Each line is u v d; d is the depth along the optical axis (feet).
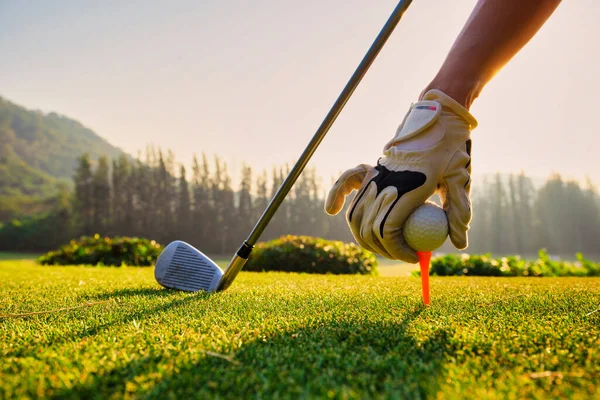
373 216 5.18
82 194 115.14
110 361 3.12
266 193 121.70
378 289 8.42
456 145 5.14
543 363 3.06
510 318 4.77
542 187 156.66
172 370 2.89
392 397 2.35
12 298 6.95
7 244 109.09
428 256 5.43
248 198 120.26
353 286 9.21
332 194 5.64
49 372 2.92
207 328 4.29
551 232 152.87
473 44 5.04
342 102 5.51
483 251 152.56
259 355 3.24
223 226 117.80
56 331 4.24
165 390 2.56
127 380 2.74
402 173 5.09
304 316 4.97
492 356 3.25
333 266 25.08
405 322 4.53
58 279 11.41
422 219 5.06
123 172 118.62
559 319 4.69
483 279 14.23
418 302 6.20
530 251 151.43
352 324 4.41
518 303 6.05
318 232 119.85
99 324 4.58
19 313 5.36
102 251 31.12
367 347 3.48
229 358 3.10
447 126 5.09
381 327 4.24
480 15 5.03
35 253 105.29
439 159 5.05
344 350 3.39
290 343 3.61
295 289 8.25
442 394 2.40
